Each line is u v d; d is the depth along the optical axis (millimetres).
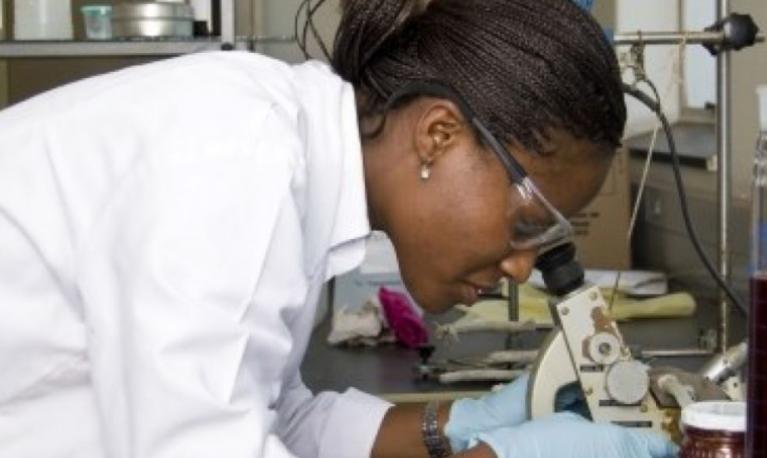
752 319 1168
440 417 1846
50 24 3404
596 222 3613
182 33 3271
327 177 1451
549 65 1394
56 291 1371
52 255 1340
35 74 4031
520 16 1419
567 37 1409
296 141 1345
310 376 2469
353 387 2205
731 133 2723
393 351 2750
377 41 1451
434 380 2398
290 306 1331
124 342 1256
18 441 1406
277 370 1364
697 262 3377
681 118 3986
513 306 2773
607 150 1456
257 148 1305
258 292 1274
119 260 1275
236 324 1252
